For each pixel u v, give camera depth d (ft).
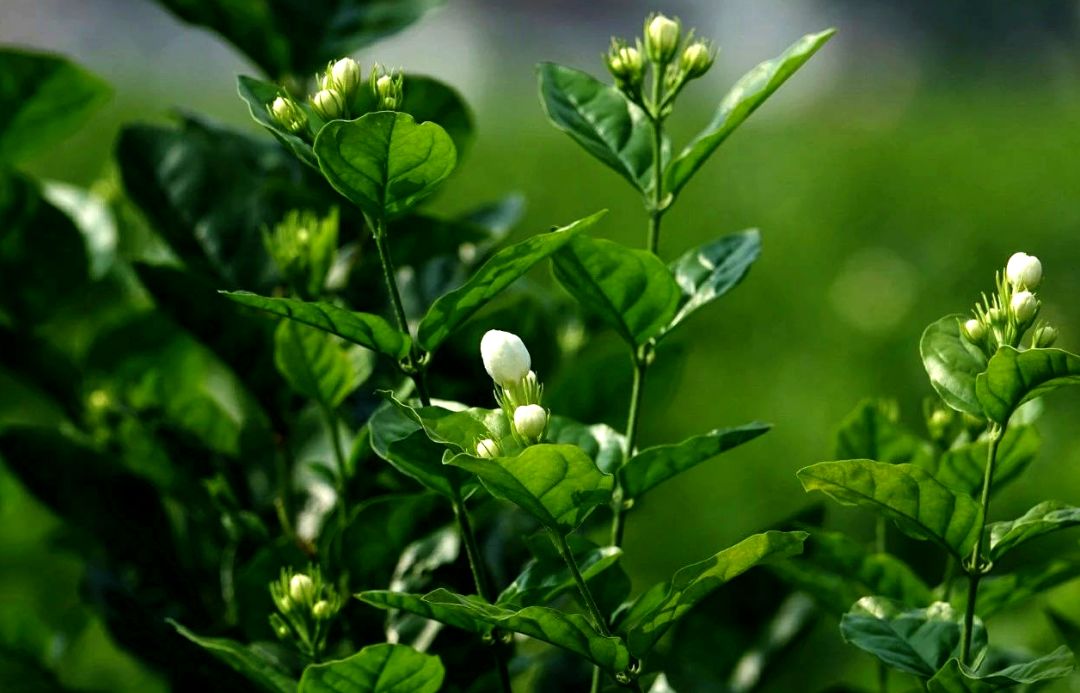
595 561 3.37
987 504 3.26
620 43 3.47
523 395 3.23
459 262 3.90
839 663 5.57
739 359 9.98
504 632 3.35
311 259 3.69
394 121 3.22
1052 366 3.18
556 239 3.26
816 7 44.80
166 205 3.87
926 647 3.35
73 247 4.04
